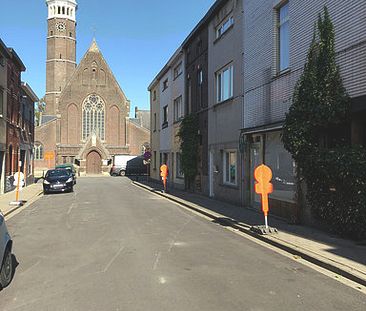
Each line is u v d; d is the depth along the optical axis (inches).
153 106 1521.9
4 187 990.4
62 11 3299.7
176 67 1139.9
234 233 433.4
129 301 220.1
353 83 378.0
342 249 330.0
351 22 381.1
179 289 240.1
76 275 271.4
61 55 3277.6
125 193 1015.0
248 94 621.6
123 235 419.2
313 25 444.1
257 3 591.5
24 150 1311.5
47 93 3277.6
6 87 997.8
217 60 766.5
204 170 855.7
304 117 427.8
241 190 647.1
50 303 218.4
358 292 236.1
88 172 2628.0
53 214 610.2
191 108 967.6
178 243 377.1
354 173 349.4
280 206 516.1
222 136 739.4
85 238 405.7
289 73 498.3
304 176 433.4
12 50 1021.8
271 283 252.7
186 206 695.1
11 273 265.7
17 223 525.0
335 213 383.6
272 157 544.4
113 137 2748.5
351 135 386.3
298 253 325.7
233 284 250.1
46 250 351.9
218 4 738.2
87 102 2711.6
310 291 237.3
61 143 2650.1
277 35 540.7
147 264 299.0
